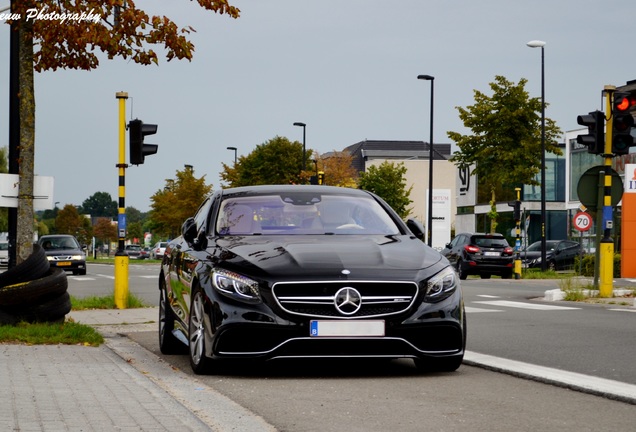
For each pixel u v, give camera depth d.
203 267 8.48
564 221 68.31
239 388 7.66
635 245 34.66
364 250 8.44
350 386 7.78
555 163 68.00
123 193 17.31
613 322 14.31
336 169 76.38
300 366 9.07
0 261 62.94
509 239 69.62
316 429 5.90
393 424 6.07
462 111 51.78
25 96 12.04
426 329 8.05
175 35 11.98
